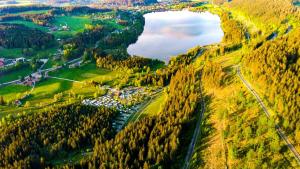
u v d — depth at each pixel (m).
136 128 195.38
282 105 173.50
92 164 169.62
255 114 181.50
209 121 193.88
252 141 162.12
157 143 173.88
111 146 182.25
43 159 184.62
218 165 159.12
